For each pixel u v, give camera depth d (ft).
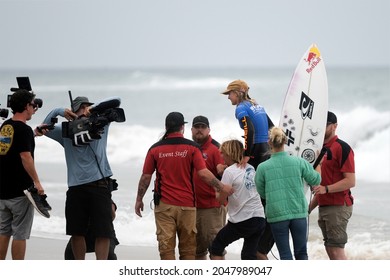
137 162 216.33
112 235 83.61
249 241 83.30
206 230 89.10
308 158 98.02
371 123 270.05
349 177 85.35
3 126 81.15
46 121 86.58
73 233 83.15
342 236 86.94
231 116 399.03
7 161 80.53
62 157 213.05
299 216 78.33
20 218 81.20
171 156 82.43
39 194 80.33
